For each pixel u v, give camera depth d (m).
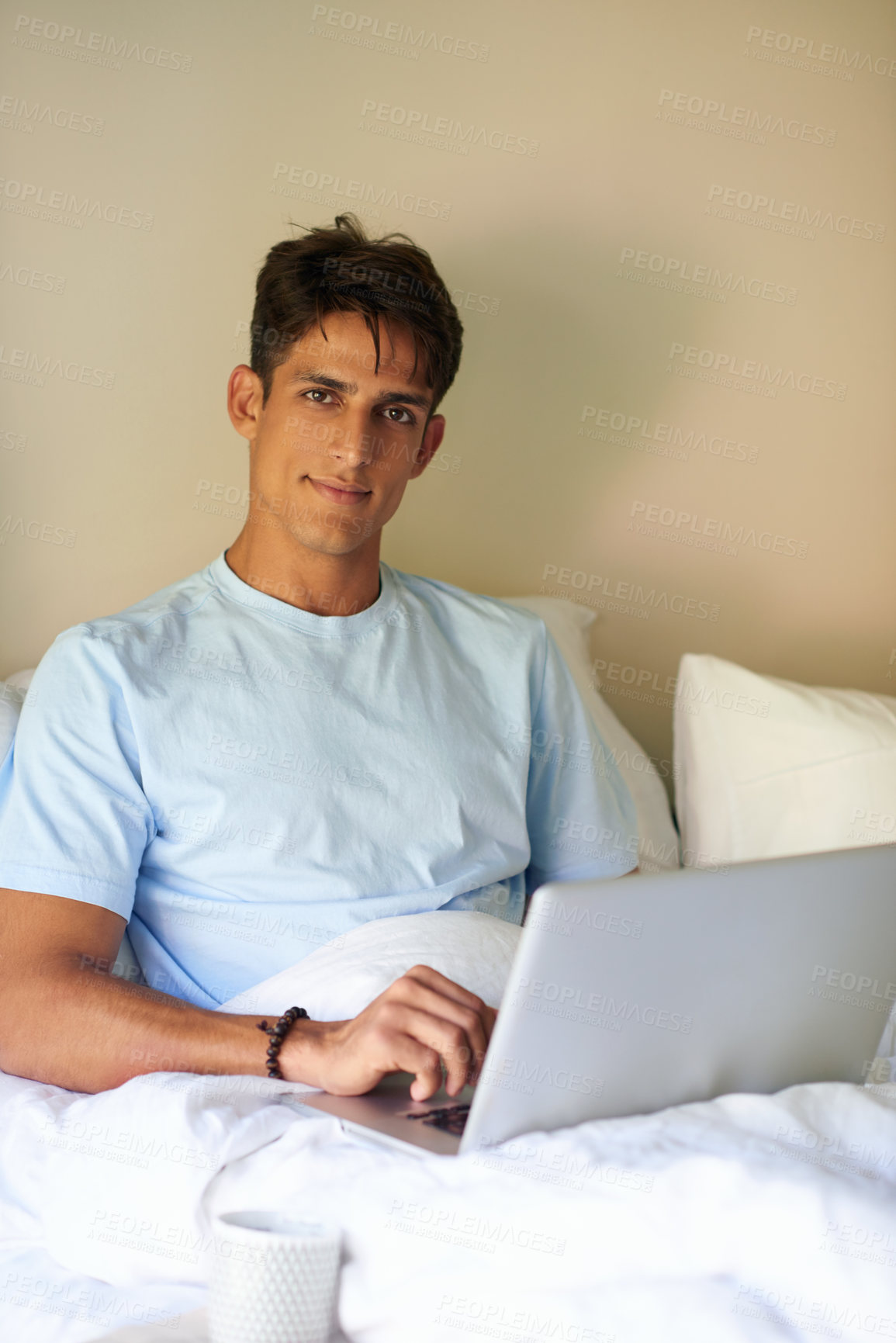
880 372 2.09
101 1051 0.88
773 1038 0.78
